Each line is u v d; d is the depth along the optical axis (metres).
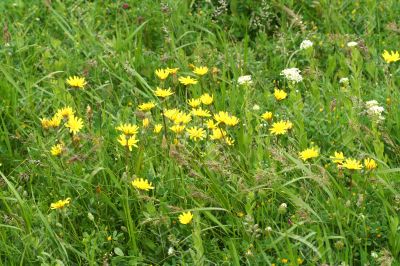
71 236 4.05
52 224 4.05
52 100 5.21
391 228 3.79
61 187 4.34
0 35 6.05
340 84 5.47
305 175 4.20
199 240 3.63
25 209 4.05
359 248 3.87
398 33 6.04
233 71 5.46
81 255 3.80
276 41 6.20
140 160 4.25
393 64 5.40
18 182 4.52
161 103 5.07
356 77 5.11
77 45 5.88
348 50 5.70
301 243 3.84
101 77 5.61
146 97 5.36
